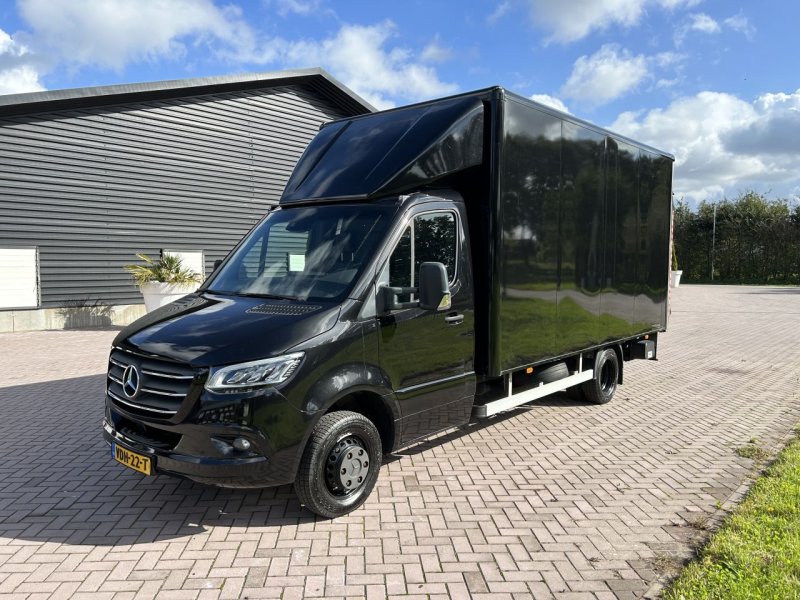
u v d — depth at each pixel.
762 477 5.04
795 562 3.54
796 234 38.91
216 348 3.88
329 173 5.33
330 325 4.16
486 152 5.29
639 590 3.44
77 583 3.47
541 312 5.92
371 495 4.77
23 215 13.35
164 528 4.18
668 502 4.67
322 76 17.50
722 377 9.77
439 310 4.94
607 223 6.99
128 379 4.13
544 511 4.50
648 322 8.17
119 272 14.88
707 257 42.94
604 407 7.70
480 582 3.52
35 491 4.80
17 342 12.25
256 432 3.78
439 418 5.04
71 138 13.87
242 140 16.80
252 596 3.36
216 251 16.56
